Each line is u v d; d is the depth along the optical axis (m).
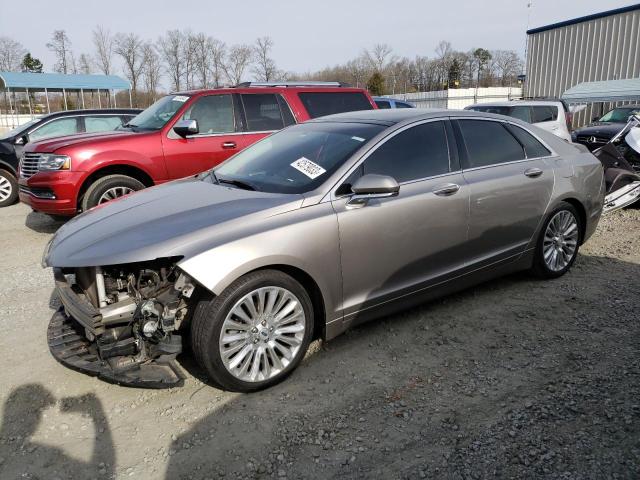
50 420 3.02
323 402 3.12
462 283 4.22
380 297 3.70
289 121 7.68
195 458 2.68
